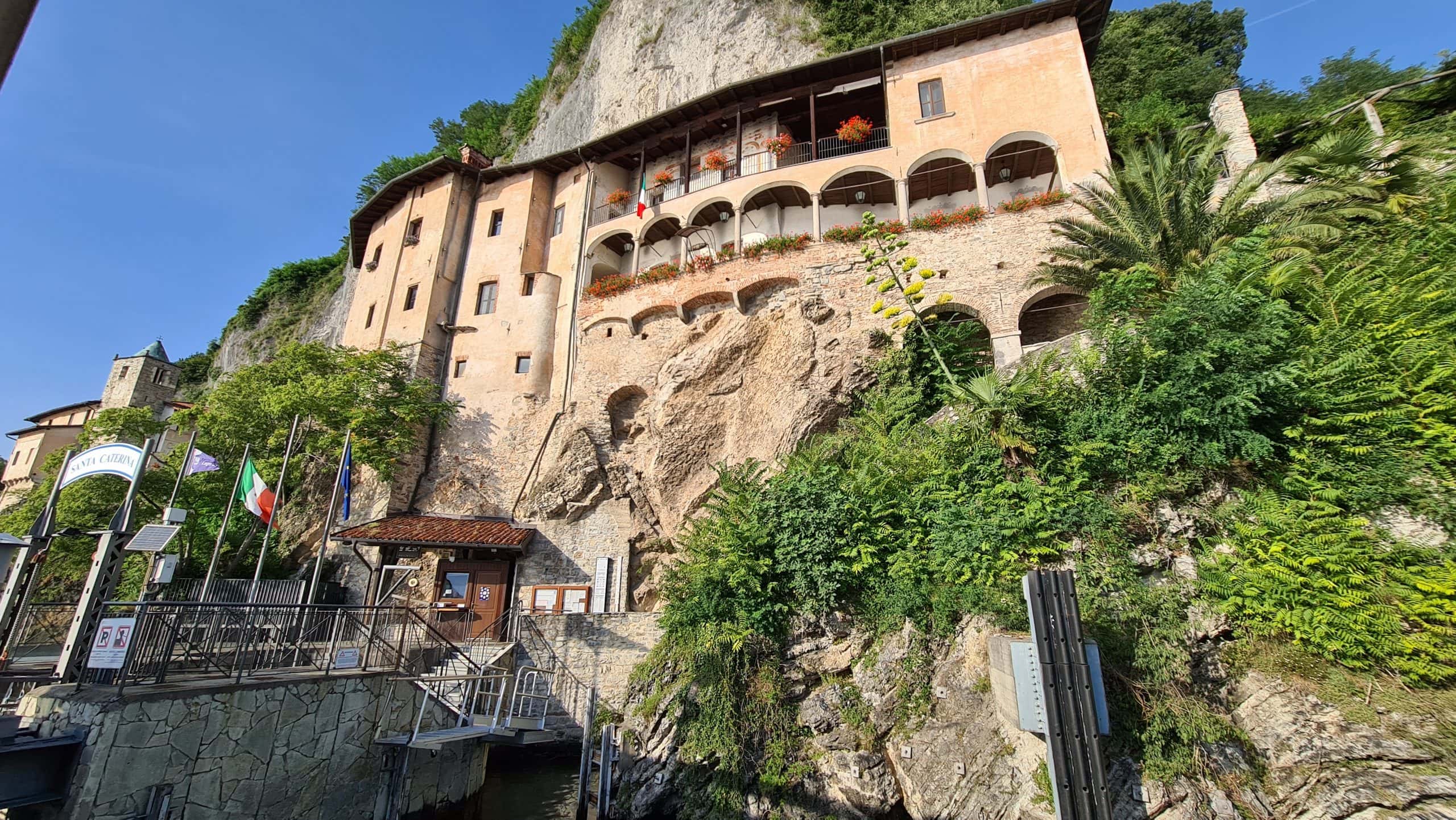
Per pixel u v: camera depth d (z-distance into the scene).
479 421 25.16
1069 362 13.36
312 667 11.84
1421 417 9.55
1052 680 7.07
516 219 28.39
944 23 26.45
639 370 23.06
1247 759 8.38
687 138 25.67
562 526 21.62
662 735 13.78
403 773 12.34
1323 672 8.60
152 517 23.06
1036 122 20.64
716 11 32.81
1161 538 10.55
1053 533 10.85
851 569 12.90
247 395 24.55
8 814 7.52
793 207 24.36
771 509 14.32
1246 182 15.53
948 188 23.19
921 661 11.39
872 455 15.08
